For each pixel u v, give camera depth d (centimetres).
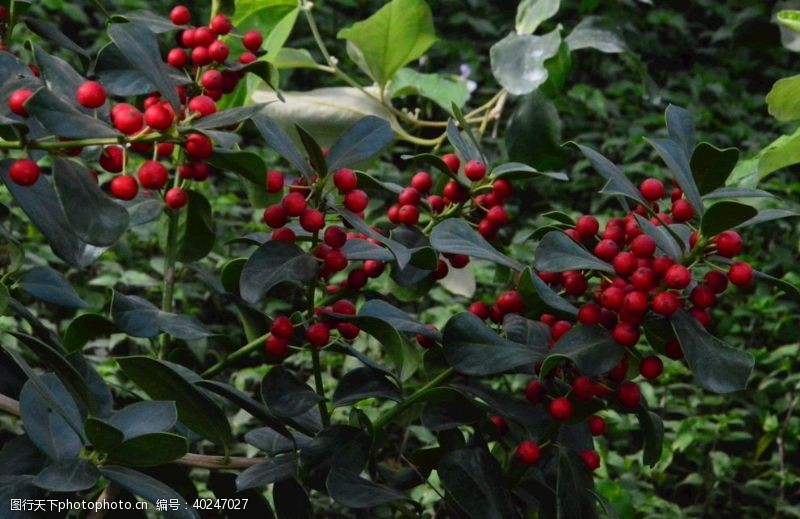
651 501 480
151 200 172
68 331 172
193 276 582
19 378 166
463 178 187
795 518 538
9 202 567
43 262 543
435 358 179
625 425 524
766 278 144
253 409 160
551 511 174
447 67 901
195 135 133
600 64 935
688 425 529
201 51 165
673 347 150
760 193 157
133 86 155
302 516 172
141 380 157
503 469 177
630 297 140
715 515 545
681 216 152
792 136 160
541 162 243
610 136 853
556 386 166
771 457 584
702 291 144
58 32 170
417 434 472
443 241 152
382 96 256
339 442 166
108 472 139
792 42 196
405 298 185
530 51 235
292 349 176
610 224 155
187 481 181
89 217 129
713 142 865
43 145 132
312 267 150
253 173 140
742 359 139
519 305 167
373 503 158
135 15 171
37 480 134
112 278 540
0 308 151
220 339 180
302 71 845
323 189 158
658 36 1019
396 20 243
